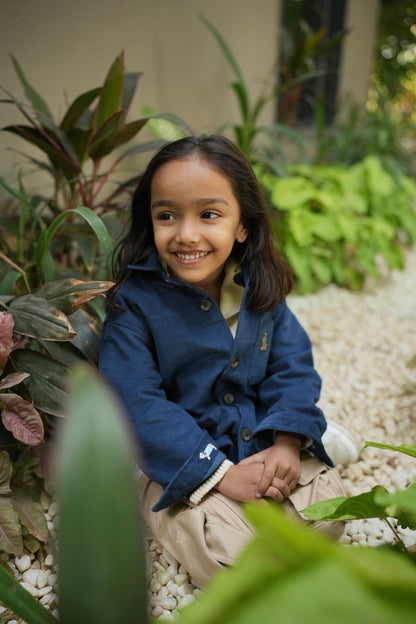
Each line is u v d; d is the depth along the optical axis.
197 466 0.99
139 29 2.13
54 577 1.01
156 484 1.11
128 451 0.33
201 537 0.96
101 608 0.33
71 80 1.88
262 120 3.21
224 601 0.33
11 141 1.73
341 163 3.22
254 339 1.12
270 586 0.34
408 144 5.34
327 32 3.83
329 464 1.14
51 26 1.76
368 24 4.09
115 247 1.18
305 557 0.37
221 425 1.12
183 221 0.97
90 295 1.05
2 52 1.62
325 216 2.56
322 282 2.67
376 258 3.17
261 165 2.69
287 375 1.17
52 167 1.70
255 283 1.11
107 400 0.33
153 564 1.07
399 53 5.49
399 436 1.53
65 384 1.04
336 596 0.33
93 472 0.32
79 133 1.50
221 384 1.13
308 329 2.20
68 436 0.33
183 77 2.45
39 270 1.27
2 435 1.10
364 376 1.85
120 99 1.46
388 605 0.34
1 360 0.97
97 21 1.93
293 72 3.11
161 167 0.97
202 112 2.65
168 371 1.11
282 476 1.02
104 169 2.10
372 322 2.30
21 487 1.08
